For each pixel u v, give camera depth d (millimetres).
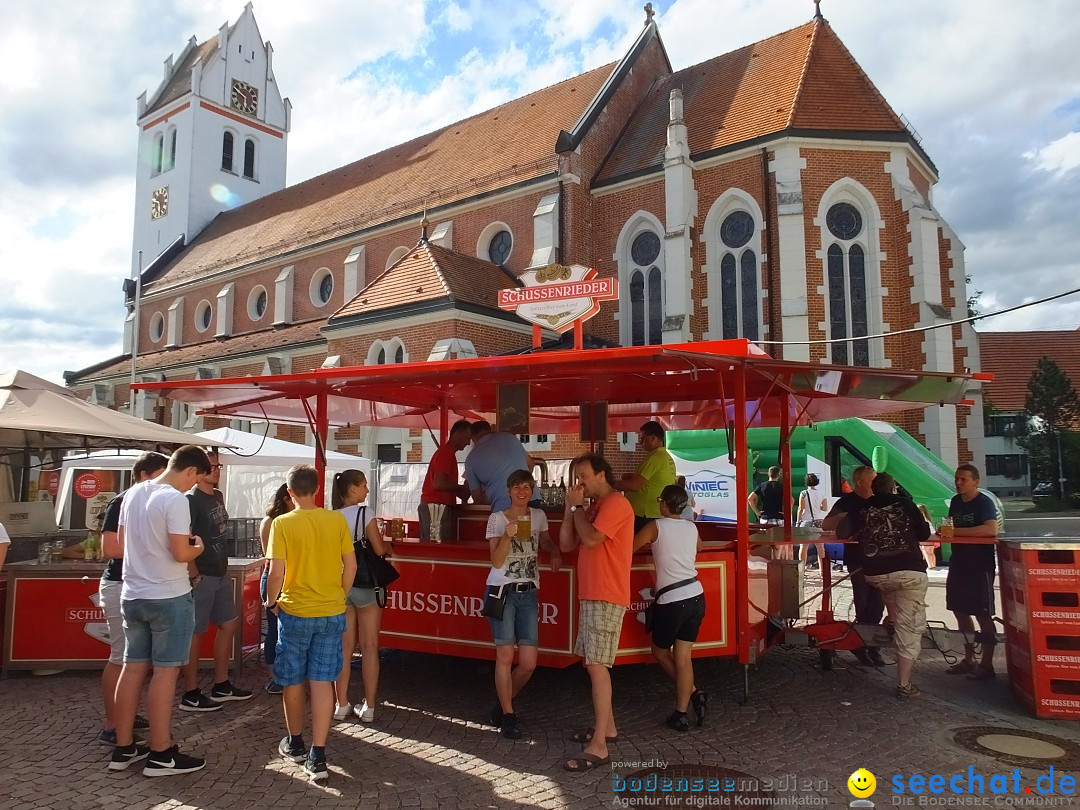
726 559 6789
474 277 21516
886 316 19984
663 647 5895
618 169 23656
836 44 22828
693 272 21344
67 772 5062
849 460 17703
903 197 20016
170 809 4480
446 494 7645
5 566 7676
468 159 28469
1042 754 5336
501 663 5785
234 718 6227
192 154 42719
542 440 20891
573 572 6520
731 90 23516
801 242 19625
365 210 30250
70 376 39406
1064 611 6172
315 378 7047
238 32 45406
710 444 18969
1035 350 49781
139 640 5082
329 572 5070
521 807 4496
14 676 7688
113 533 5531
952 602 7688
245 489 18891
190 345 36344
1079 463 42281
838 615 10750
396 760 5262
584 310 7250
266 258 32438
